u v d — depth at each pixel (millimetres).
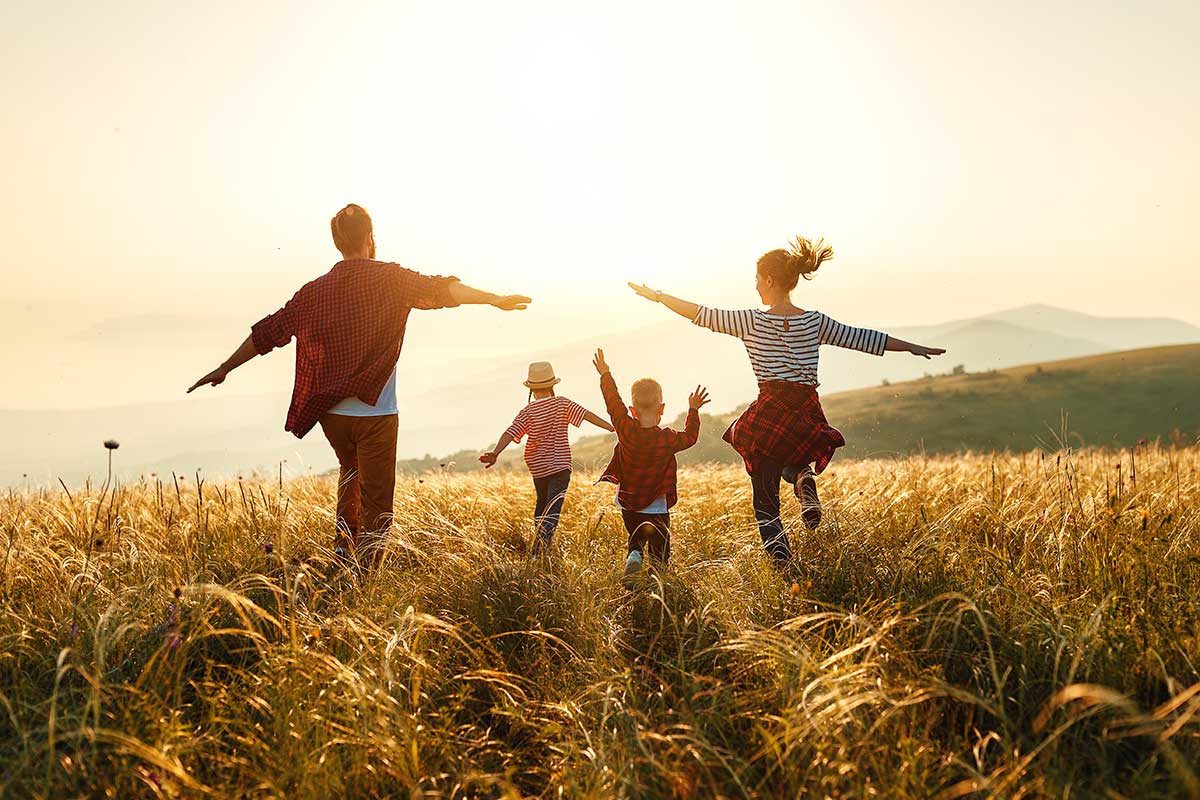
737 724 3094
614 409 5859
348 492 5812
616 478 5957
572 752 2957
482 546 5043
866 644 3174
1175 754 2416
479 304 5641
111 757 2732
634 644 3965
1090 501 5570
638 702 3244
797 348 5723
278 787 2631
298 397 5594
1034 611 3637
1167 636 3338
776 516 5398
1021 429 82438
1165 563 4340
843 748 2635
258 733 3039
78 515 6434
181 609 3877
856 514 5809
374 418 5590
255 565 4891
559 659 3854
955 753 2754
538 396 7535
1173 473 7609
